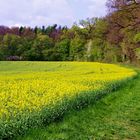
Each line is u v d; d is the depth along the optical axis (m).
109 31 61.03
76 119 12.41
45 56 121.38
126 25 50.00
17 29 152.38
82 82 22.33
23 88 16.83
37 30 151.25
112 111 14.94
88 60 108.69
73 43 118.50
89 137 10.23
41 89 16.36
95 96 16.92
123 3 46.12
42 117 10.52
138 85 28.27
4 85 18.55
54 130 10.54
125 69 49.34
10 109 10.30
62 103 12.50
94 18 109.44
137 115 14.20
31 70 47.56
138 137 10.55
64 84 19.61
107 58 94.44
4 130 8.59
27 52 120.38
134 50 69.19
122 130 11.41
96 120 12.81
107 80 24.58
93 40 101.88
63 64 68.44
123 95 20.86
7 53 120.69
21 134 9.26
